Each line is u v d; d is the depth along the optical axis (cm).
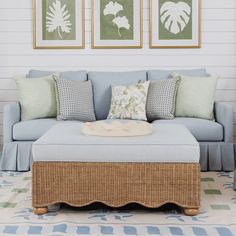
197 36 469
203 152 379
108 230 235
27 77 446
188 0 466
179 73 437
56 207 278
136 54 474
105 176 258
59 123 351
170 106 400
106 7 469
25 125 381
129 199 258
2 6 471
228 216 256
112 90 418
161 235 227
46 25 471
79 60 475
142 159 257
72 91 406
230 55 471
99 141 260
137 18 469
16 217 257
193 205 256
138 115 398
